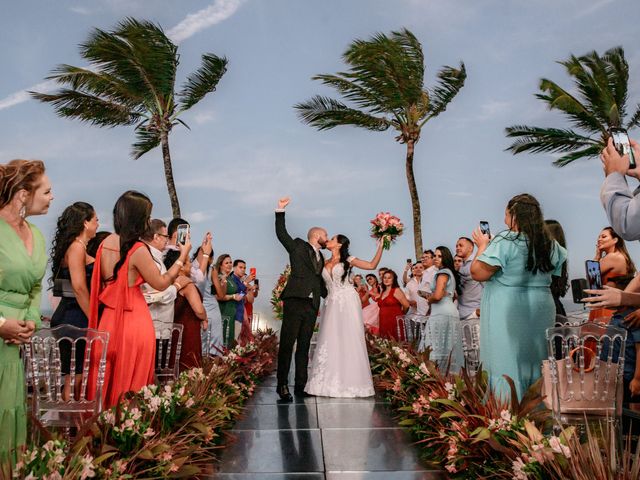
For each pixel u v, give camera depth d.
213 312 9.12
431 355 8.27
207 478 4.45
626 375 4.53
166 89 20.55
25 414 3.27
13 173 3.21
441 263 8.73
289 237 8.02
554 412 4.02
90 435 3.65
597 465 3.10
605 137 21.27
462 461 4.28
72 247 4.98
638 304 3.47
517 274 4.56
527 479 3.42
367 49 19.97
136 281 4.62
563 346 4.05
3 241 3.14
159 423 4.35
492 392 4.31
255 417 6.61
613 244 5.50
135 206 4.64
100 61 19.47
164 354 6.21
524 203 4.59
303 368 8.23
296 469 4.68
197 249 9.19
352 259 8.27
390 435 5.74
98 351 4.40
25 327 3.08
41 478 2.78
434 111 21.95
